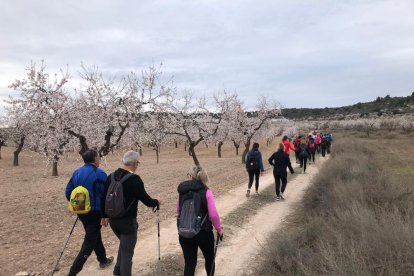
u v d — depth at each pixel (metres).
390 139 49.59
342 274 4.67
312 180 14.01
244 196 14.19
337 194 9.63
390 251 5.12
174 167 28.64
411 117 74.56
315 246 6.55
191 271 5.21
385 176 10.84
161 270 6.63
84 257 6.00
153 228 9.75
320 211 9.85
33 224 10.30
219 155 42.19
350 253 5.17
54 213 11.80
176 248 7.96
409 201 8.75
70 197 6.04
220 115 35.44
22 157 46.34
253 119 39.25
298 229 8.29
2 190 17.30
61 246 8.17
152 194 15.30
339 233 6.30
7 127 38.62
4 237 8.91
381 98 148.12
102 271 6.61
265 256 6.52
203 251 5.40
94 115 16.97
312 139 25.03
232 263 7.03
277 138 86.12
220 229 5.30
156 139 28.45
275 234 7.50
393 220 6.17
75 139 22.88
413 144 39.38
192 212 5.20
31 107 17.84
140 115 17.83
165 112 22.91
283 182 13.38
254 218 10.62
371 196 8.84
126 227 5.61
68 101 17.88
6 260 7.21
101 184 6.12
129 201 5.58
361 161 16.30
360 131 70.81
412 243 5.11
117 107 16.69
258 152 14.10
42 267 6.83
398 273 4.69
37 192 16.52
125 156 5.82
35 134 21.41
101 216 6.14
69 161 39.91
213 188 16.33
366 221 6.36
